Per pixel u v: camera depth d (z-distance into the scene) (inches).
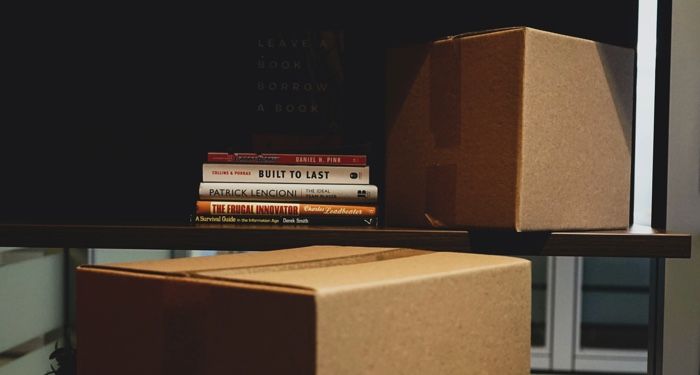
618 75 37.8
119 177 47.6
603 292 135.8
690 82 42.9
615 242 35.6
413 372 24.3
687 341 42.9
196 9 47.3
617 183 38.2
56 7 47.1
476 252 35.8
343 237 36.2
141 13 47.4
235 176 40.4
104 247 36.2
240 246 36.3
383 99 47.7
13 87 47.3
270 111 46.0
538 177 34.3
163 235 36.2
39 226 36.1
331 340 21.4
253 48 45.9
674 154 43.0
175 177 47.7
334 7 47.8
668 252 35.6
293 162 40.6
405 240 35.9
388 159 39.9
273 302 21.9
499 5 47.3
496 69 34.4
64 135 47.5
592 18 46.8
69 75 47.4
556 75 34.7
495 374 28.1
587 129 36.4
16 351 62.9
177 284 24.3
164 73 47.5
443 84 36.9
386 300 23.2
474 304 26.9
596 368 120.0
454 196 36.4
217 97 47.1
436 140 37.3
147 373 25.3
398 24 47.9
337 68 45.6
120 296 25.9
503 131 34.1
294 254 30.6
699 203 43.0
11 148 47.4
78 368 27.5
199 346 23.8
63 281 71.7
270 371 22.0
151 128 47.6
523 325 29.7
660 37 44.0
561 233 35.6
